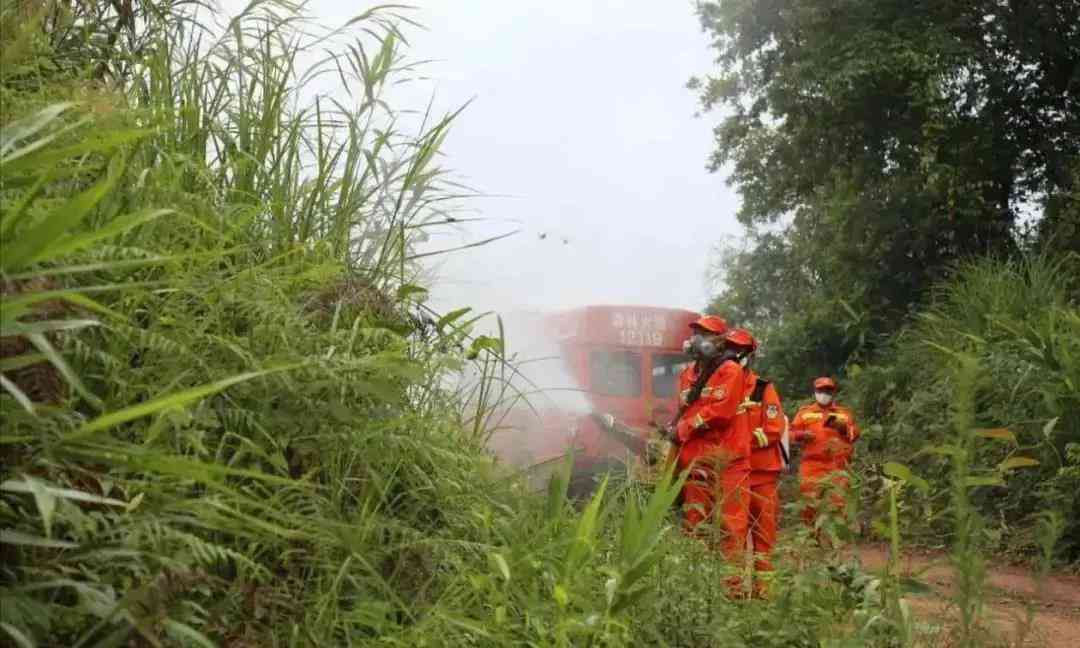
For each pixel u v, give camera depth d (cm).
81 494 209
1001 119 2531
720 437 763
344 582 327
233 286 325
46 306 254
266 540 278
